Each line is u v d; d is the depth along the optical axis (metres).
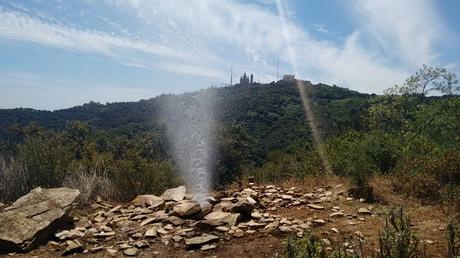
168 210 5.95
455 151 7.83
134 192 8.24
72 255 4.51
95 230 5.17
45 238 4.92
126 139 42.97
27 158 7.61
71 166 8.04
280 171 12.58
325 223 5.27
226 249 4.49
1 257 4.45
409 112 19.38
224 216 5.34
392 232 3.26
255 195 6.50
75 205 6.44
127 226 5.35
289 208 6.18
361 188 6.70
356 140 10.38
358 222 5.31
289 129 55.88
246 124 64.06
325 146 11.90
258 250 4.39
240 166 33.94
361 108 54.09
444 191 6.41
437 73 19.97
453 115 14.87
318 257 3.15
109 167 8.86
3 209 5.85
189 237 4.84
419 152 10.40
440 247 4.25
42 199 5.47
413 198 6.54
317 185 8.09
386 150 8.99
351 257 3.35
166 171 12.21
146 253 4.50
